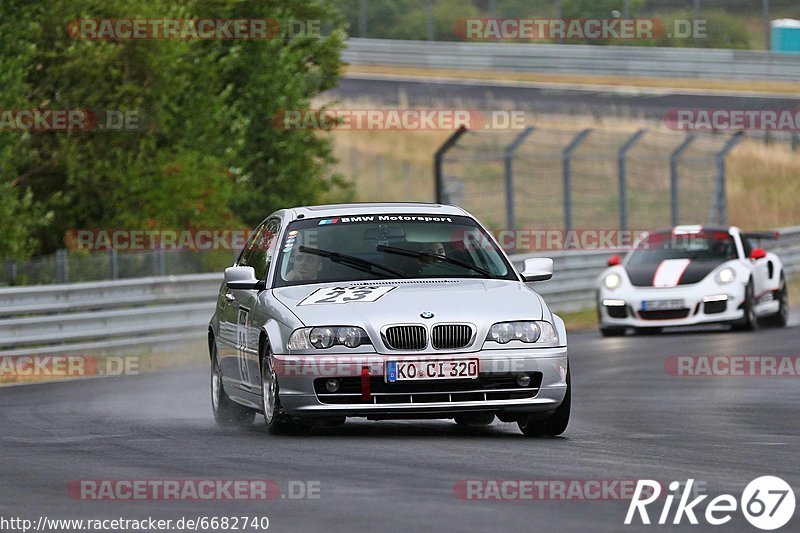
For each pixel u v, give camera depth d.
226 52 73.94
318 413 24.56
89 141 61.03
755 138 124.06
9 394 38.88
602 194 114.06
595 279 73.38
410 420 29.44
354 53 155.75
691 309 55.38
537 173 119.69
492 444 24.09
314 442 24.36
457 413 24.73
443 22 156.00
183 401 35.84
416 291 25.77
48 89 60.12
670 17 141.88
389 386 24.53
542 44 151.38
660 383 38.62
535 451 23.05
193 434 26.73
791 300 77.50
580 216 110.62
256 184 76.75
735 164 118.75
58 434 27.48
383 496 18.19
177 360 52.66
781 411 31.20
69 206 61.94
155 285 52.88
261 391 26.23
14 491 19.31
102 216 62.69
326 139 80.88
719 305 55.53
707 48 142.25
